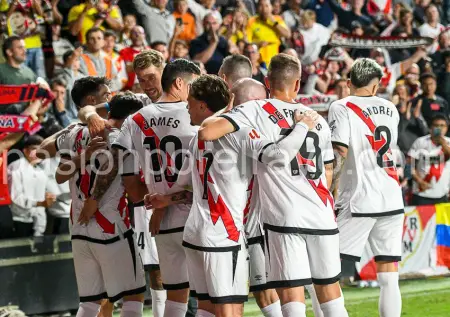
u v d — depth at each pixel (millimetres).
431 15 28375
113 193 12008
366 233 13227
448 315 16469
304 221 10672
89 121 11734
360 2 27188
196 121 10742
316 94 21922
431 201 22391
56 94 19656
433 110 24250
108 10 21922
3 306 15797
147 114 11523
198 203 10406
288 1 26125
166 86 11602
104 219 11898
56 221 17594
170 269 11727
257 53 23312
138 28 21562
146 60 12023
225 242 10227
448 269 21141
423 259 20766
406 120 23391
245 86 11453
